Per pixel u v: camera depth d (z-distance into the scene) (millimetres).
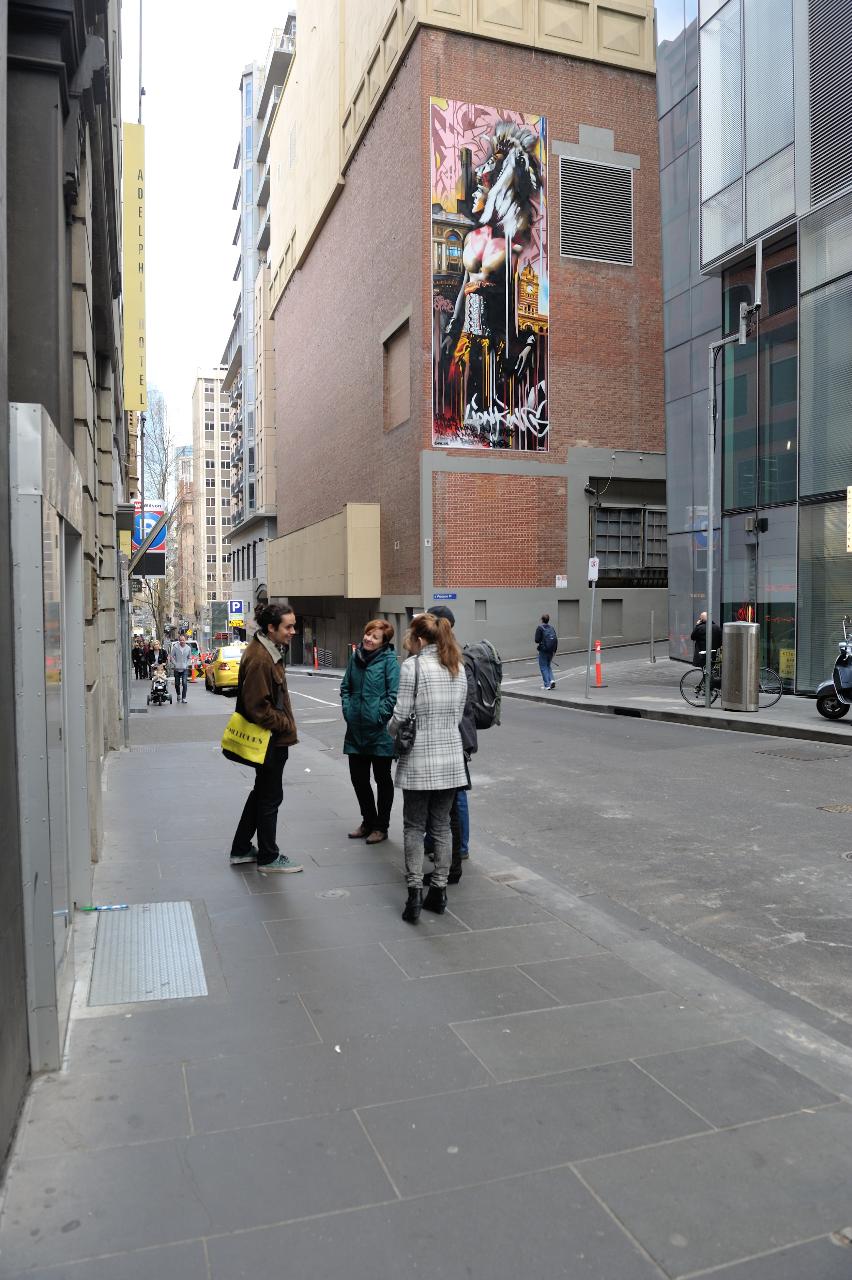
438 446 30078
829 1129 3004
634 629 33625
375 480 35875
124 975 4289
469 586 30547
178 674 24906
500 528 30953
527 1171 2764
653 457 32969
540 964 4457
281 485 59344
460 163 29812
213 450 136250
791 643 17578
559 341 31484
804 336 16781
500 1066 3418
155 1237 2461
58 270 4539
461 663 5164
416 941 4770
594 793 9047
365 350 36844
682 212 21766
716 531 20578
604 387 32156
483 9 29750
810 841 6988
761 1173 2760
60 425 4648
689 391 21703
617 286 32250
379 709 6707
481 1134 2963
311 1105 3137
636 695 19031
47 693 3506
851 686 12992
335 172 40031
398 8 31031
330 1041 3615
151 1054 3508
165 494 43875
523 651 31344
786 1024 3814
